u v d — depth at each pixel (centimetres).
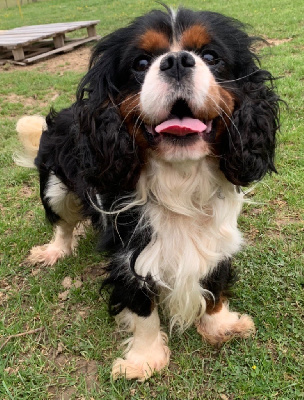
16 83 113
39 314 41
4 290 45
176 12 30
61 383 35
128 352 37
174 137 27
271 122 31
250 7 165
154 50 28
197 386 34
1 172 68
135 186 31
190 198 31
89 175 31
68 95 100
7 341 38
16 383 35
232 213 34
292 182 55
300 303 39
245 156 30
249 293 41
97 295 43
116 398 33
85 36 161
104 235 35
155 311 35
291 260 44
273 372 34
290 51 106
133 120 29
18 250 50
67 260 48
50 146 44
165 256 32
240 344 37
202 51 29
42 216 56
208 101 26
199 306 36
